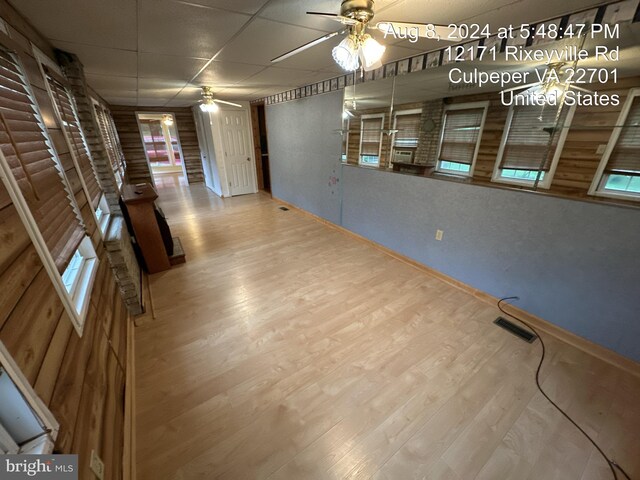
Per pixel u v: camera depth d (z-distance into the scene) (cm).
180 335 203
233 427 141
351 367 175
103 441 106
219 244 368
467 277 255
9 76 112
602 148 158
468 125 219
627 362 170
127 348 179
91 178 215
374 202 337
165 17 150
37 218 98
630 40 138
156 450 130
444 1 138
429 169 261
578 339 190
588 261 177
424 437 136
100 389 117
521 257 211
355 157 346
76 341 105
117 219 254
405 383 164
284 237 391
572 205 177
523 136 190
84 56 223
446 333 203
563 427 139
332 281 276
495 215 221
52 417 75
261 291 259
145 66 259
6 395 65
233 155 605
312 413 147
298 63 256
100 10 140
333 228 423
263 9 141
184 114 732
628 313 166
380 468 124
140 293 238
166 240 306
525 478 120
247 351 188
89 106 243
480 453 129
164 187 741
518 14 154
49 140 133
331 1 134
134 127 671
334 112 354
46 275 93
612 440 134
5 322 68
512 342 195
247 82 354
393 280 277
